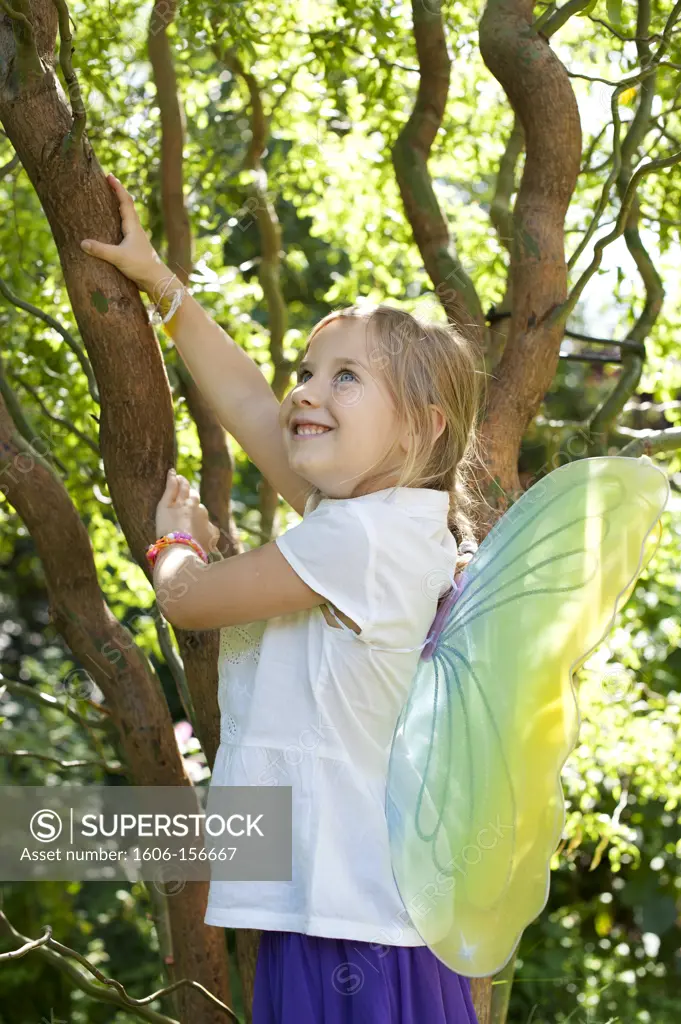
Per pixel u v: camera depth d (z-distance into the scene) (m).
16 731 5.20
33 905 5.02
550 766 1.62
